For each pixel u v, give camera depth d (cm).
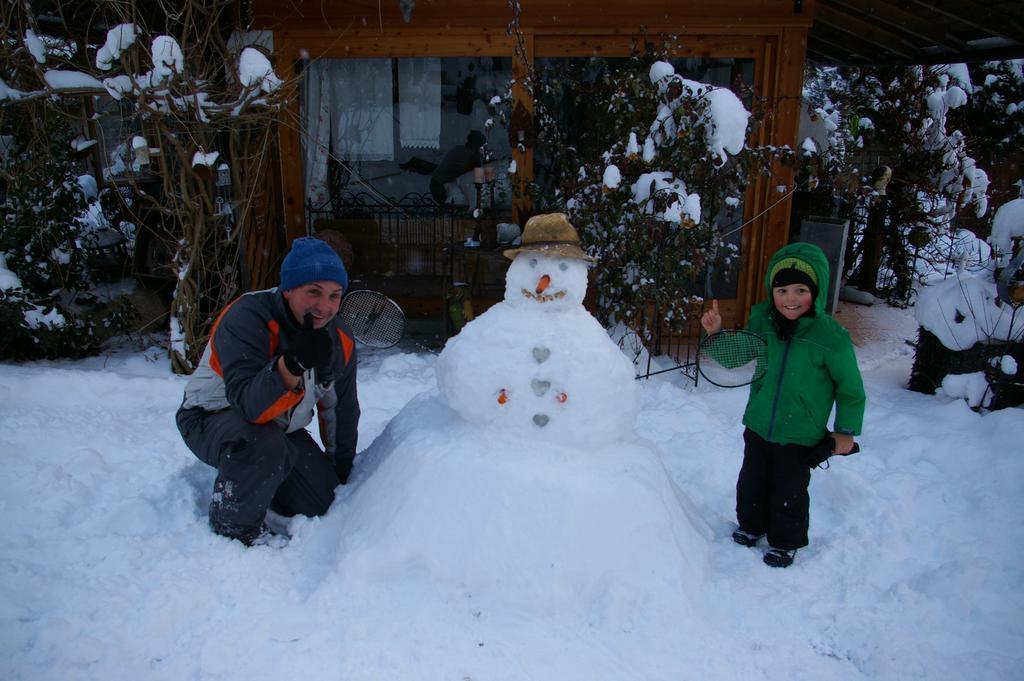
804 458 280
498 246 603
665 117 488
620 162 517
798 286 272
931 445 389
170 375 527
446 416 292
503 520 244
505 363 252
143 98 453
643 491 255
